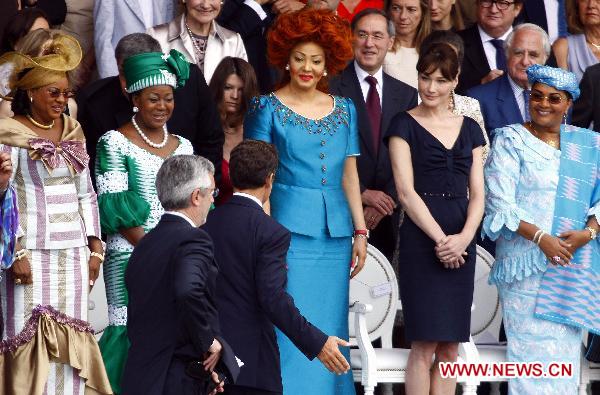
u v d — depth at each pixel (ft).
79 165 83.97
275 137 91.61
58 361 82.64
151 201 87.97
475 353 96.02
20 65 81.61
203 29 112.98
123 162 87.71
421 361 94.32
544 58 114.11
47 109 82.33
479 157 95.96
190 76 97.76
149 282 69.82
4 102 94.73
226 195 102.68
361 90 112.37
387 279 101.19
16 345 81.71
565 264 96.37
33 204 82.38
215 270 69.72
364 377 93.91
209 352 69.77
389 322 100.89
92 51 117.70
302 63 91.61
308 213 91.40
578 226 97.71
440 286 93.66
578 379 98.12
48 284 82.64
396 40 121.49
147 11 115.96
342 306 93.04
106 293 88.63
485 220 97.66
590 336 102.63
